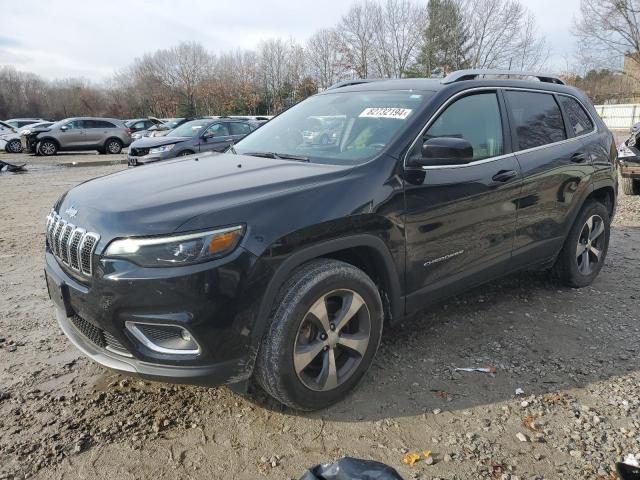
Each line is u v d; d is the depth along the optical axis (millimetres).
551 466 2465
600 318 4047
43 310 4262
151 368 2488
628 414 2842
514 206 3729
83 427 2750
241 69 55219
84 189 3029
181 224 2391
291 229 2568
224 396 3014
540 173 3900
